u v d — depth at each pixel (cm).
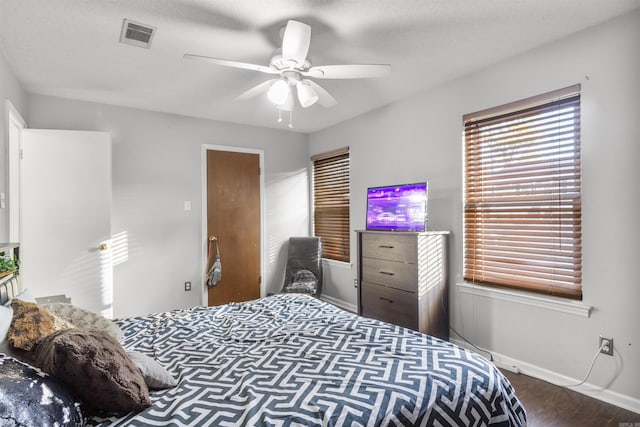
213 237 425
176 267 402
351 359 151
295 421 107
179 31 223
